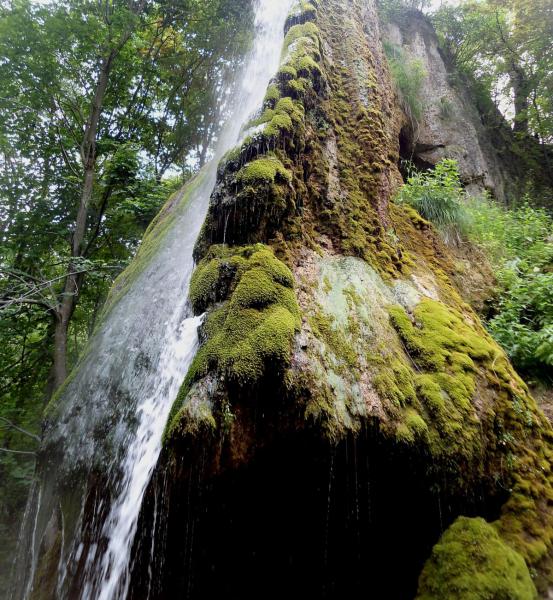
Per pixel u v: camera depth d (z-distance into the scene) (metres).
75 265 6.54
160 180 9.28
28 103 7.59
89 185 7.60
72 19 6.98
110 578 2.05
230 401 1.59
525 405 2.23
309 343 1.85
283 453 1.67
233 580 1.84
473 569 1.50
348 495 1.70
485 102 8.66
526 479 1.94
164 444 1.61
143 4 8.83
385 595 1.84
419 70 6.39
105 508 2.42
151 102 9.81
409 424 1.75
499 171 7.11
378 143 3.52
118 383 3.27
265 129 2.67
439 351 2.20
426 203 3.86
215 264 2.24
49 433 3.78
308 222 2.74
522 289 3.37
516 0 8.48
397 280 2.75
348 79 3.96
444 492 1.76
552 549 1.71
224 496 1.66
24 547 3.53
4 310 6.03
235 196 2.38
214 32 10.07
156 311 3.60
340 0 4.94
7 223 8.05
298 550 1.82
